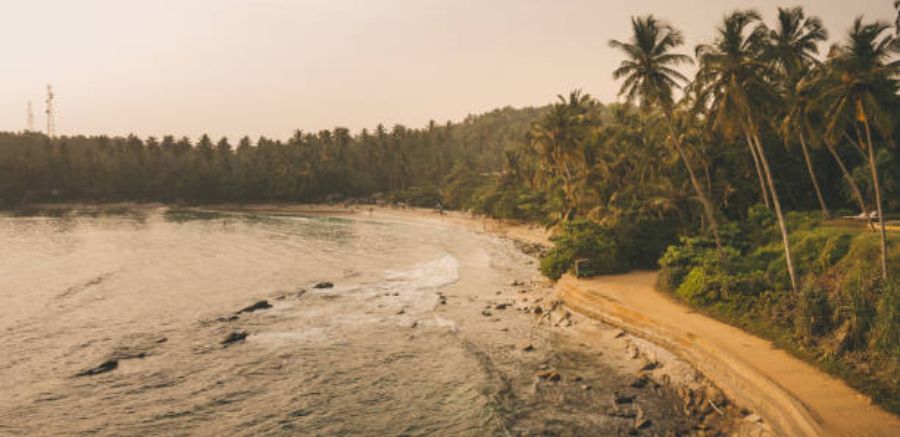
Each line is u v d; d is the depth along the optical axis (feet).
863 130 144.15
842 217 134.92
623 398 69.62
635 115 213.87
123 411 71.77
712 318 91.97
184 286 156.76
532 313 117.91
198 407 73.00
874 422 52.42
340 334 105.40
